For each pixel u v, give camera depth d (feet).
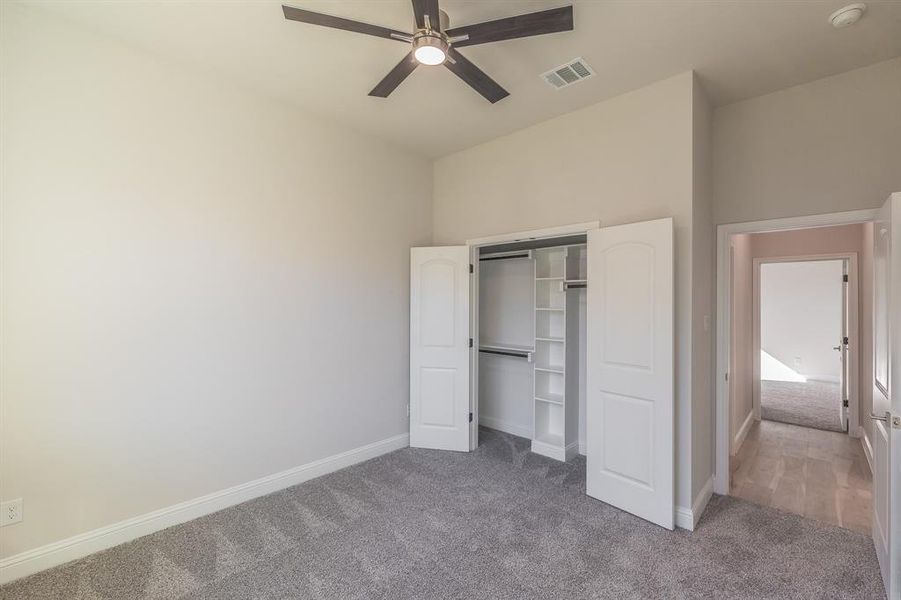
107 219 7.92
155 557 7.60
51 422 7.37
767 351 27.81
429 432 13.29
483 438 14.38
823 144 9.07
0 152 6.90
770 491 10.61
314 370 11.09
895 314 6.64
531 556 7.63
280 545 7.97
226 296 9.48
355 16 7.29
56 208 7.39
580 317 13.05
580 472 11.43
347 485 10.59
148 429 8.41
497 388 15.55
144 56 8.32
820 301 26.45
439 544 8.00
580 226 10.62
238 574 7.13
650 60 8.45
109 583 6.91
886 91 8.40
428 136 12.48
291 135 10.59
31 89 7.16
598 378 9.90
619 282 9.50
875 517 7.81
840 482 11.18
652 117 9.37
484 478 11.02
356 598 6.57
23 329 7.11
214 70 9.00
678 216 9.00
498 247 14.51
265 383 10.13
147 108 8.37
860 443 14.52
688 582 6.94
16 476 7.06
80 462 7.65
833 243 15.83
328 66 8.84
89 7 7.08
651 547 7.93
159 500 8.53
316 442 11.13
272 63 8.75
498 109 10.68
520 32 6.05
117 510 8.03
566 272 12.66
